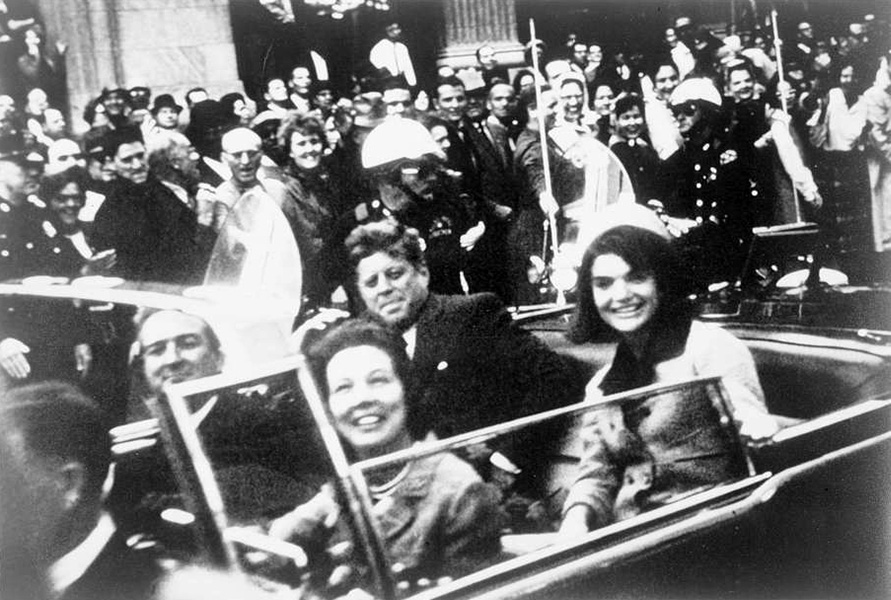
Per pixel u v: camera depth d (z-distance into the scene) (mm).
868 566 2889
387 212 4273
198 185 5293
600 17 10508
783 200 6898
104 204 4875
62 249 4680
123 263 4797
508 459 2418
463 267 4586
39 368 2602
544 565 2326
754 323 3549
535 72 6047
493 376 3084
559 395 3113
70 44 7504
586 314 3172
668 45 10141
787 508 2738
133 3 7660
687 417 2684
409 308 3184
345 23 8180
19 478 2326
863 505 2918
